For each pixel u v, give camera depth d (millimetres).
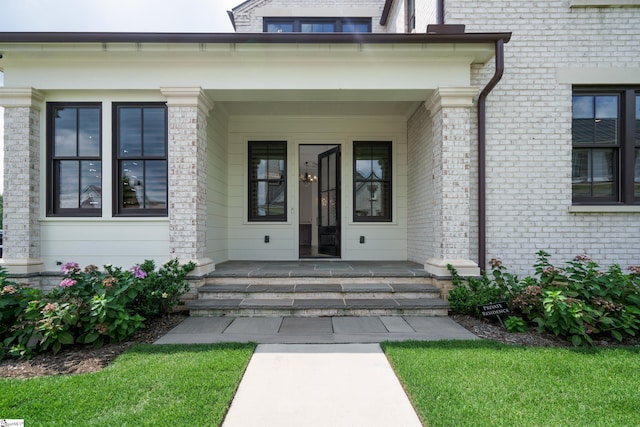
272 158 7551
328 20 9094
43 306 3521
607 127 5508
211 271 5473
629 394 2617
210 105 5516
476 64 5387
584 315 3699
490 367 3035
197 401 2482
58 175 5352
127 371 2930
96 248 5207
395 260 7320
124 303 3736
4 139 5020
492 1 5453
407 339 3775
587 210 5312
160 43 4855
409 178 7227
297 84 5125
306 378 2904
